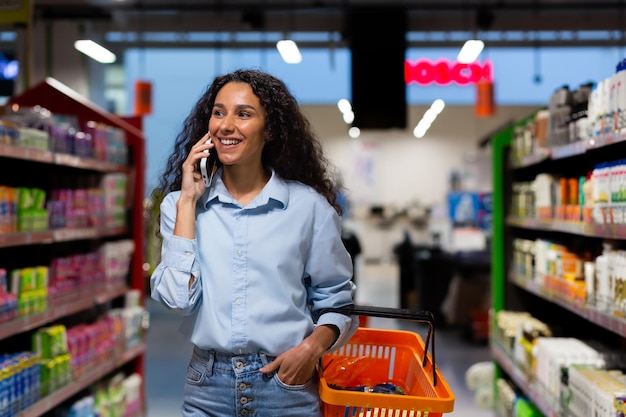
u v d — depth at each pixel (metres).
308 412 2.00
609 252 2.90
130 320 5.04
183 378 6.30
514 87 17.91
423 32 11.40
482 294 8.53
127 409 4.97
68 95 4.96
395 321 9.62
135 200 5.39
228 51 12.38
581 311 3.12
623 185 2.55
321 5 10.70
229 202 2.05
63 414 4.08
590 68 15.34
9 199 3.42
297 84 18.11
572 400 2.97
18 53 4.84
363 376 2.37
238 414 2.00
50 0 10.76
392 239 19.12
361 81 10.59
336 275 2.10
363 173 18.91
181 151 2.28
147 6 10.81
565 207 3.52
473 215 12.67
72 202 4.32
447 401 1.79
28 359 3.34
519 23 11.17
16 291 3.47
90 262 4.54
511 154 4.98
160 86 16.05
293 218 2.03
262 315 1.96
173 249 1.98
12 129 3.40
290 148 2.15
